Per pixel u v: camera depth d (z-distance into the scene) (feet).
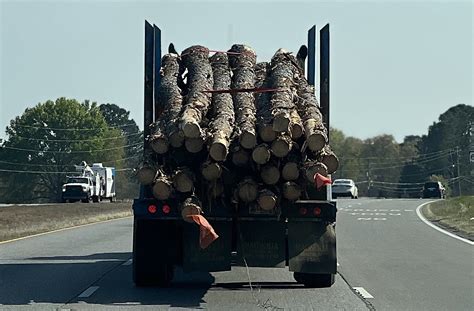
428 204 254.88
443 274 78.54
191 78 71.87
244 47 78.07
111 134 549.13
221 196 63.41
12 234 128.26
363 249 103.91
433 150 606.96
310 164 61.31
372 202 283.79
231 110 65.72
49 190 521.24
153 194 62.28
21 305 59.31
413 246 108.37
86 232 135.74
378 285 70.54
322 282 68.18
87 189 312.91
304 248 64.39
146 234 65.92
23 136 520.42
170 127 62.95
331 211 64.49
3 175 518.78
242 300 61.93
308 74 75.92
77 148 523.70
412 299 62.75
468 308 58.80
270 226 64.34
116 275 77.10
